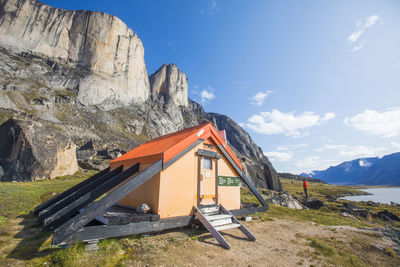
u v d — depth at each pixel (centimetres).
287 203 1855
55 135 2144
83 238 470
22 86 6562
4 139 1850
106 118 8138
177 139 842
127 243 553
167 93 14038
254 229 838
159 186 676
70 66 8700
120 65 9988
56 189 1405
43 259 441
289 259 544
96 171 2548
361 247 693
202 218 702
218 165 925
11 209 876
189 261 475
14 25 7788
